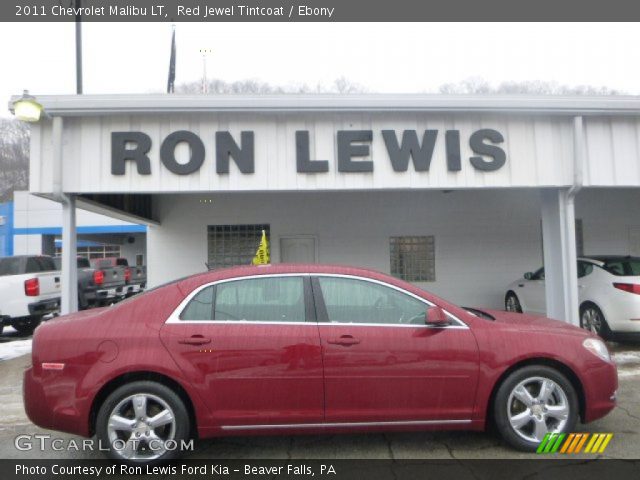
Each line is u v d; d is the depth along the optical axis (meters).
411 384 3.97
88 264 16.94
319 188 7.54
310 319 4.04
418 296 4.17
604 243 12.73
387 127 7.63
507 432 4.05
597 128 7.80
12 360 8.22
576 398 4.14
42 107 7.07
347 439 4.50
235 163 7.49
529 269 12.68
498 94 7.46
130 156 7.38
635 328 7.88
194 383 3.85
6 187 43.53
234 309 4.06
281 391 3.91
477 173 7.63
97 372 3.82
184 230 12.73
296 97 7.36
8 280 10.45
